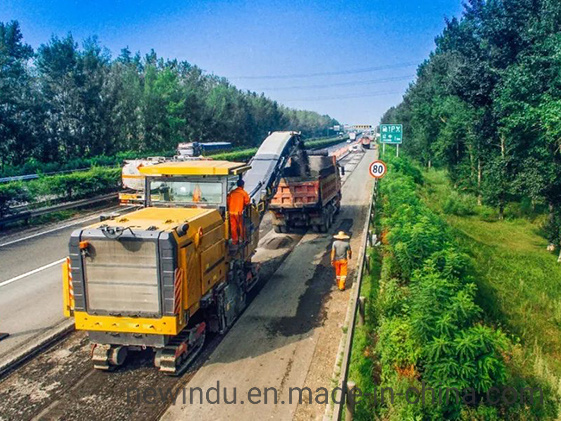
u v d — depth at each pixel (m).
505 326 11.07
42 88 39.44
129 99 48.59
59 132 40.47
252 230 11.08
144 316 7.07
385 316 9.19
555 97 15.34
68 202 22.55
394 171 28.38
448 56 34.19
